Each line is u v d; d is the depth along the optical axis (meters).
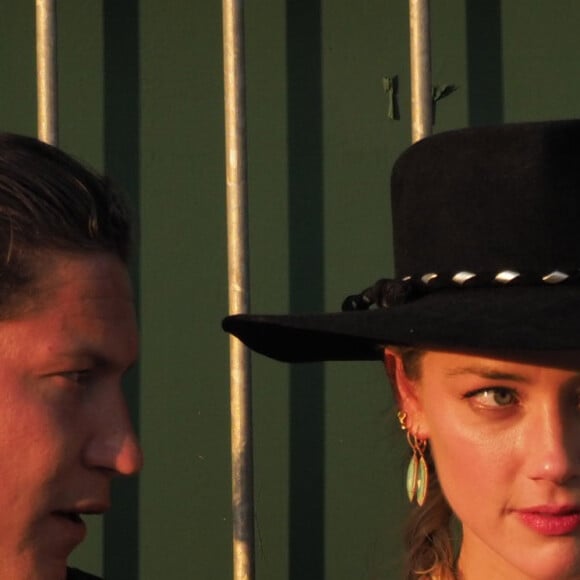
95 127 6.62
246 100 6.46
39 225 4.11
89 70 6.64
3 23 6.70
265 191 6.52
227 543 6.50
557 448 4.64
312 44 6.52
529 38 6.41
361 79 6.49
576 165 4.61
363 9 6.50
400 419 5.34
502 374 4.68
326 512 6.46
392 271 6.43
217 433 6.50
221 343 6.50
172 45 6.60
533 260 4.61
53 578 4.23
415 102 6.14
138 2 6.62
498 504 4.78
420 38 6.12
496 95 6.42
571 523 4.70
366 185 6.46
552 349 4.24
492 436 4.77
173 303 6.54
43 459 4.11
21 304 4.07
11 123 6.68
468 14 6.44
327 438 6.47
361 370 6.45
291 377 6.49
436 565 5.63
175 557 6.53
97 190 4.30
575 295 4.49
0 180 4.12
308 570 6.47
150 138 6.59
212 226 6.53
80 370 4.18
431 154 4.88
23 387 4.11
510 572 5.15
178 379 6.53
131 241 4.49
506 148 4.68
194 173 6.55
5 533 4.12
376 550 6.41
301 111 6.52
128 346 4.31
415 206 4.95
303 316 4.64
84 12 6.65
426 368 4.95
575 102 6.39
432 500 5.68
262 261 6.51
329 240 6.48
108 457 4.25
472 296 4.62
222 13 6.57
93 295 4.19
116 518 6.56
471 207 4.73
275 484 6.50
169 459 6.53
